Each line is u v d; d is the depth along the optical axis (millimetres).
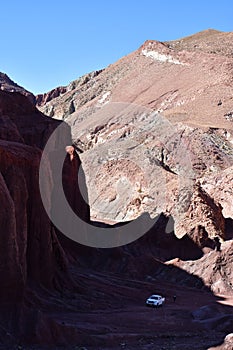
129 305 42656
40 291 37062
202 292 52906
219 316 36625
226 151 100812
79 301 39188
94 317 35062
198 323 35688
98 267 58031
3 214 28641
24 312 27531
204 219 66938
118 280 52031
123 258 59719
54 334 26922
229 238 68000
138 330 32781
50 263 39094
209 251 63000
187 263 59250
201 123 115438
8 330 26078
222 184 82812
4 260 28125
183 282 56594
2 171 34000
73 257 57000
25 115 59938
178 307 42812
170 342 29797
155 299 42594
